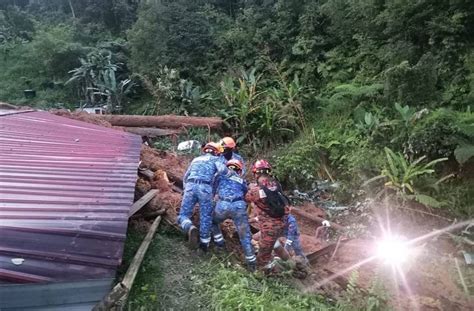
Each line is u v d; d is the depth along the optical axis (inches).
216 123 418.6
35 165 195.0
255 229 221.1
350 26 445.1
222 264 166.6
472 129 277.1
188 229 175.8
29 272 107.0
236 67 525.0
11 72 705.6
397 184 281.6
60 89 650.2
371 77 410.9
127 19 722.8
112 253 122.3
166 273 155.9
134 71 574.9
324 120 408.8
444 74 342.6
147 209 200.7
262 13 564.1
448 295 198.5
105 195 166.2
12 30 831.7
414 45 366.3
